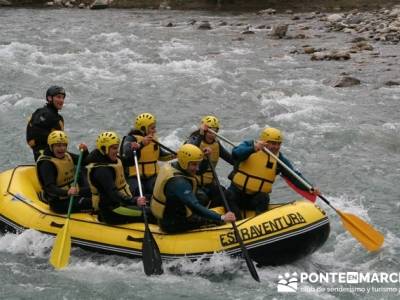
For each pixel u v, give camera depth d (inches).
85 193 344.2
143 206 313.6
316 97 672.4
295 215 317.1
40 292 295.6
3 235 350.9
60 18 1299.2
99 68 805.2
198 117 605.6
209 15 1391.5
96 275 309.3
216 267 306.7
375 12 1330.0
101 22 1244.5
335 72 794.8
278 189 439.2
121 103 650.8
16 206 349.7
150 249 303.6
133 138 358.9
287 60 876.0
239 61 862.5
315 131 559.8
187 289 296.7
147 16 1358.3
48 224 334.3
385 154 510.0
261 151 331.9
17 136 538.6
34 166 387.9
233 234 309.1
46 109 372.8
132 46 966.4
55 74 762.8
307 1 1499.8
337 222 382.3
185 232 314.0
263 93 685.9
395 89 711.1
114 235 319.9
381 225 378.3
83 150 347.6
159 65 828.0
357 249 346.3
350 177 460.1
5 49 896.3
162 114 615.2
